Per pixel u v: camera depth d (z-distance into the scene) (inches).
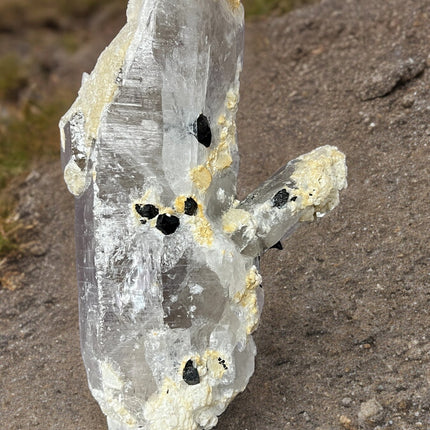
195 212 15.5
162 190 15.4
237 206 16.2
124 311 15.2
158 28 15.2
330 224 19.5
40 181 24.0
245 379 16.0
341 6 23.8
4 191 23.9
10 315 20.9
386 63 21.9
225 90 16.2
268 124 22.6
